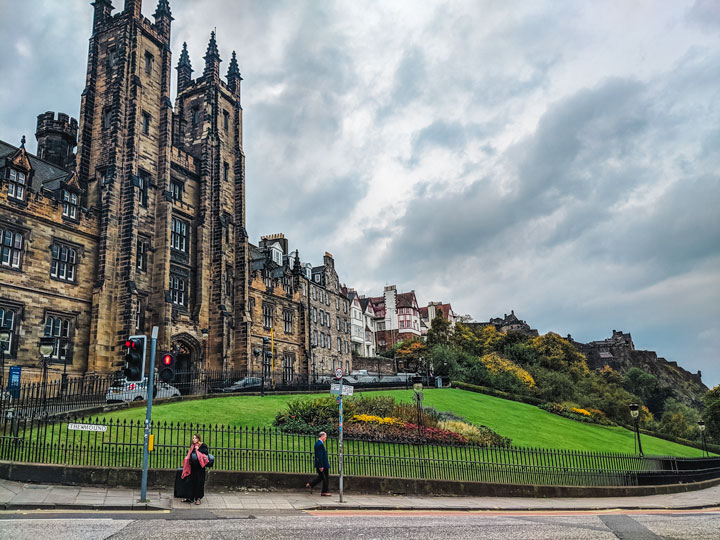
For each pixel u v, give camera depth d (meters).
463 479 20.20
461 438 26.00
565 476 22.80
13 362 31.20
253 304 53.72
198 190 48.34
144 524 10.99
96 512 12.18
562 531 12.53
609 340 176.88
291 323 61.25
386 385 50.41
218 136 50.91
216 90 52.16
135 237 38.66
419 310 130.75
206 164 48.75
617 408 62.06
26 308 32.41
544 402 54.56
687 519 15.81
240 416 25.84
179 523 11.29
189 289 45.16
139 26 43.09
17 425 16.25
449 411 36.34
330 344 72.50
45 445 15.65
